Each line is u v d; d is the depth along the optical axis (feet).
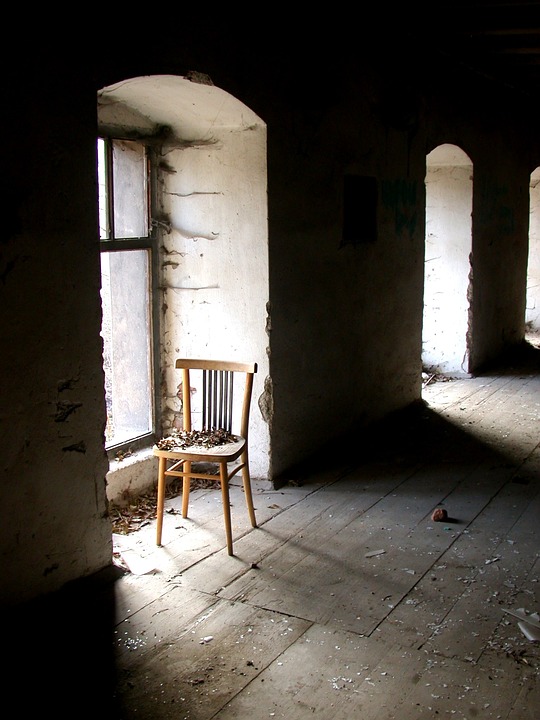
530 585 11.12
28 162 9.63
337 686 8.73
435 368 26.13
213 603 10.61
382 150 18.22
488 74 23.06
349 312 17.39
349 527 13.21
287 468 15.65
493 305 27.40
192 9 11.94
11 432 9.73
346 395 17.65
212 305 15.01
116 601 10.64
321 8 15.12
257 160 14.08
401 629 9.92
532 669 9.04
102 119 13.35
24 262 9.70
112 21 10.62
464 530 13.10
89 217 10.57
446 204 25.02
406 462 16.71
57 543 10.53
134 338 14.93
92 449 10.96
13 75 9.32
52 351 10.21
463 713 8.25
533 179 35.53
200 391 15.40
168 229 15.14
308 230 15.49
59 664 9.15
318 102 15.40
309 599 10.71
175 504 14.25
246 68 13.21
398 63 18.57
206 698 8.53
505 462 16.71
